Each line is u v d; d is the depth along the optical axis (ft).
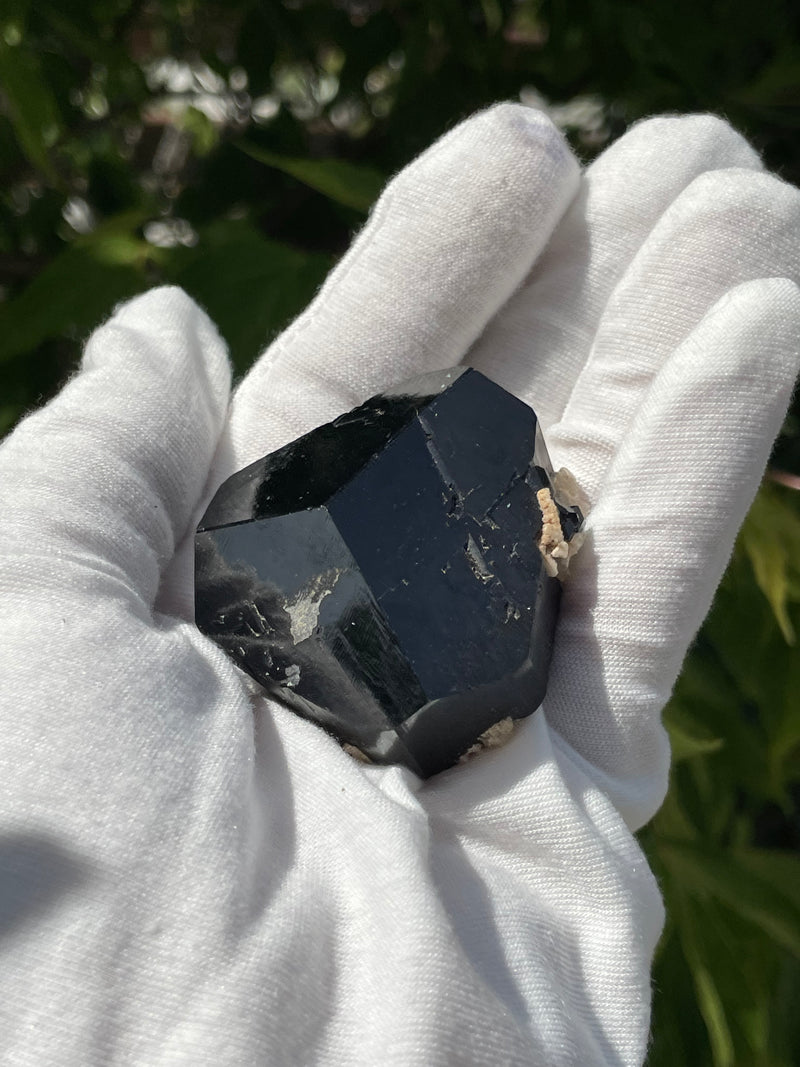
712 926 0.90
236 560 0.49
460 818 0.50
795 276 0.58
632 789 0.55
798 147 1.05
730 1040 0.89
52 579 0.46
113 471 0.51
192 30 1.01
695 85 0.97
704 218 0.57
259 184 1.02
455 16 0.99
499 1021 0.39
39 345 0.85
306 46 1.01
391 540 0.48
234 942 0.39
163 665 0.45
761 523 0.78
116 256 0.79
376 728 0.49
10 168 0.94
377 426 0.51
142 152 1.19
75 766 0.41
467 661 0.48
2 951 0.37
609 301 0.61
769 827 1.31
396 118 1.02
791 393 0.53
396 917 0.41
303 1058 0.38
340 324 0.61
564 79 1.03
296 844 0.45
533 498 0.51
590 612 0.53
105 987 0.38
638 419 0.54
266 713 0.50
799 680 0.85
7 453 0.51
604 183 0.64
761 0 0.94
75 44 0.90
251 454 0.60
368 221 0.63
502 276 0.61
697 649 0.93
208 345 0.61
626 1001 0.46
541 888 0.49
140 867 0.40
